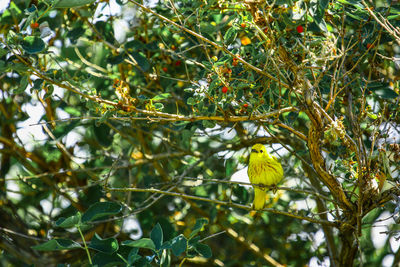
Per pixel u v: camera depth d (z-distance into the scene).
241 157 7.52
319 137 4.54
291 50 4.37
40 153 7.77
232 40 4.50
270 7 4.07
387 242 7.17
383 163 4.64
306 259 7.90
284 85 4.41
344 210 4.98
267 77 4.61
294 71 4.37
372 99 5.99
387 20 4.57
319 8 4.22
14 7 5.48
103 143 6.70
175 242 4.56
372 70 4.90
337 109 5.39
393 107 5.04
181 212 7.87
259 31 4.18
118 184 7.23
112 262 4.70
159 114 4.39
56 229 7.16
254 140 6.87
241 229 8.02
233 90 4.33
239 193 7.17
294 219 7.84
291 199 7.59
